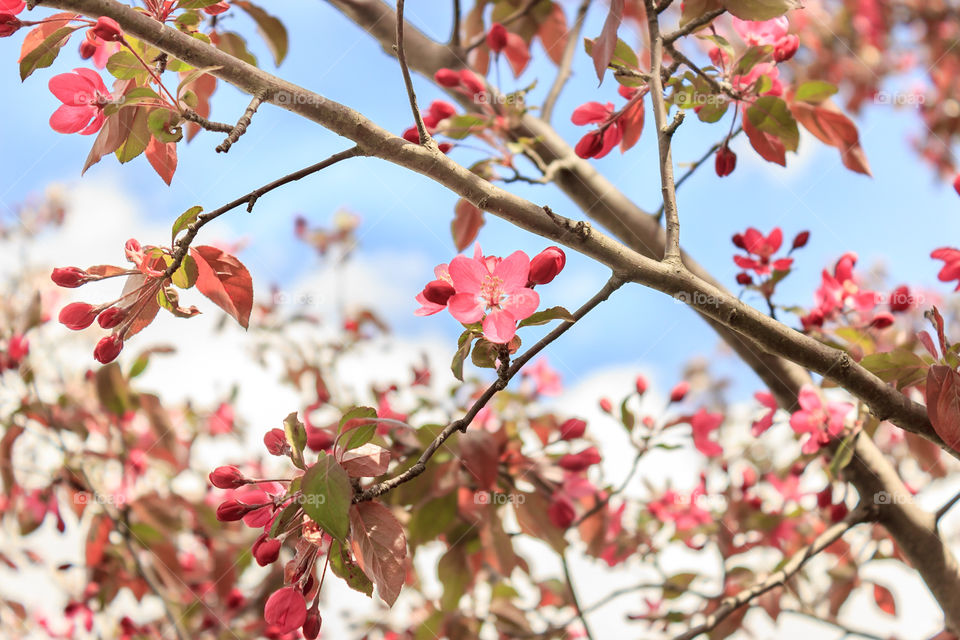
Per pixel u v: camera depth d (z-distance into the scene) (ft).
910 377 2.86
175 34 2.65
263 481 2.72
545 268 2.67
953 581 3.17
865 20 6.72
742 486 4.36
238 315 2.75
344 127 2.67
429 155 2.68
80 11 2.63
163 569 4.55
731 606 3.23
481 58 4.15
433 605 4.69
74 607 4.55
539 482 3.73
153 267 2.72
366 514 2.64
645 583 3.94
